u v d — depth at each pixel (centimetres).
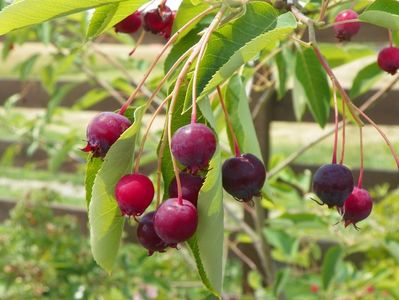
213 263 17
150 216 18
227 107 23
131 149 17
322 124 31
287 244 44
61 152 52
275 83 40
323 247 56
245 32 18
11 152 64
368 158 107
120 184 17
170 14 23
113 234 18
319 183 20
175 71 20
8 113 62
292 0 21
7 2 32
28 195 54
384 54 24
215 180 16
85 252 52
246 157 18
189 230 16
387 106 53
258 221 42
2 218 71
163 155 18
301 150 38
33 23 19
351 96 35
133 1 19
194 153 16
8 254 52
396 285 46
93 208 17
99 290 50
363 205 20
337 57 36
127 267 51
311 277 46
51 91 51
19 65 54
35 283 51
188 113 18
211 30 17
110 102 65
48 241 52
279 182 50
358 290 46
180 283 52
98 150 17
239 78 23
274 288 41
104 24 20
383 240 41
